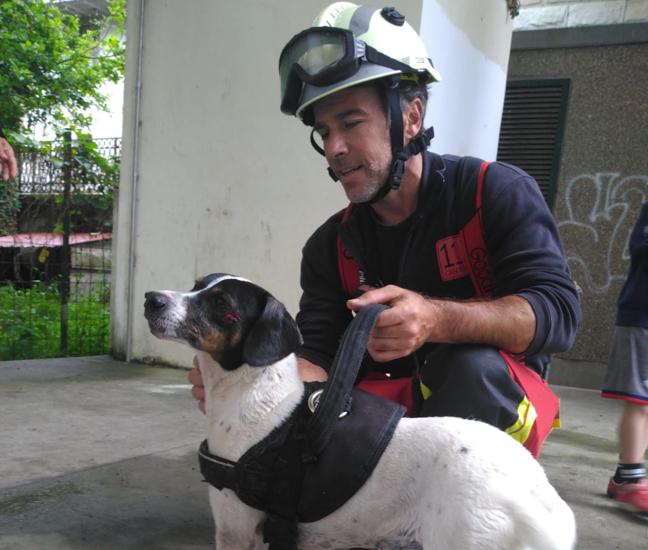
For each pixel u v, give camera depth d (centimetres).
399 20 204
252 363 172
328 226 239
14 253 779
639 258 304
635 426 286
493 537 145
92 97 1039
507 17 538
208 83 489
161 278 518
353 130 193
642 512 276
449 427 164
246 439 172
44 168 732
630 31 551
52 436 322
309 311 239
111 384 445
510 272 198
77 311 631
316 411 167
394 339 169
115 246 538
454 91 446
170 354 511
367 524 168
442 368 195
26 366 490
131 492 260
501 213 201
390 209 215
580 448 374
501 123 609
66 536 219
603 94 569
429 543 154
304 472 168
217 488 175
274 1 459
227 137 486
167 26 502
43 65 919
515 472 151
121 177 531
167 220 513
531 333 183
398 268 222
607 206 570
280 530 171
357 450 165
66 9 1422
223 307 179
